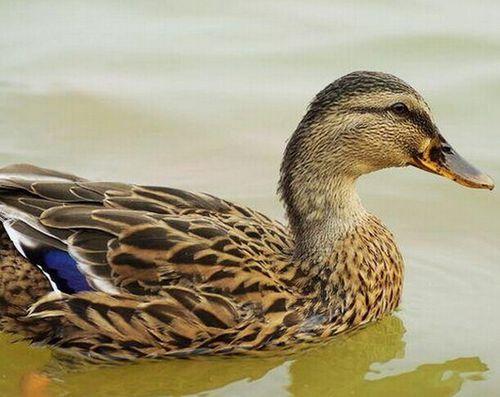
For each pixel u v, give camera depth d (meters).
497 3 20.45
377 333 13.91
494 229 15.53
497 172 16.31
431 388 12.92
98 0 20.64
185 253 12.73
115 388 12.99
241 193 15.99
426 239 15.35
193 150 16.89
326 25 19.84
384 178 16.58
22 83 18.12
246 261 12.94
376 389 12.97
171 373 13.15
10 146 16.78
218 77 18.47
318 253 13.46
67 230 12.66
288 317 13.03
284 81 18.38
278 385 12.96
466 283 14.55
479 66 18.66
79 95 17.89
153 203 13.12
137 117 17.50
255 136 17.14
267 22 19.98
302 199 13.62
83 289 12.66
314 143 13.54
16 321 12.89
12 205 12.72
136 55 18.97
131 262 12.63
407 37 19.36
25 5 20.34
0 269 12.74
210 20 20.06
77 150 16.81
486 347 13.45
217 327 12.76
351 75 13.59
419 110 13.62
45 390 12.84
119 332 12.71
